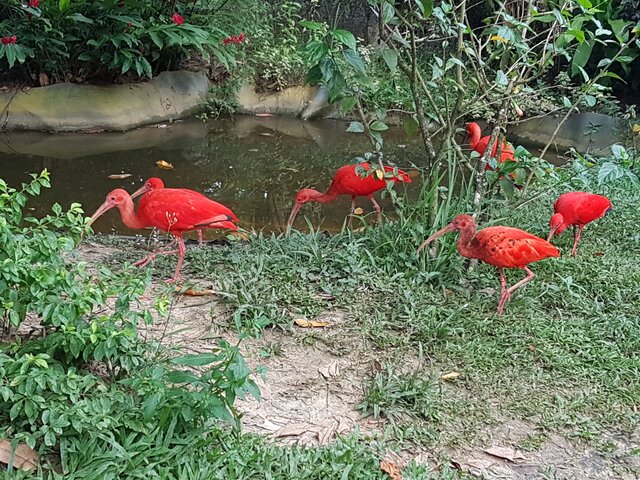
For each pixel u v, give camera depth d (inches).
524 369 133.8
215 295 155.6
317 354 136.2
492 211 195.6
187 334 139.2
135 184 277.1
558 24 188.4
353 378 129.3
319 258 169.0
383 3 156.9
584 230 204.1
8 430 94.2
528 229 199.5
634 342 142.9
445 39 175.6
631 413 122.5
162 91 381.4
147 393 100.6
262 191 278.2
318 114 404.5
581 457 112.1
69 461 94.7
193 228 162.4
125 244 195.6
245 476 97.4
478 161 188.9
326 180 294.5
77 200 255.0
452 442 113.0
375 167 178.4
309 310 149.4
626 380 132.3
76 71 363.9
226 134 367.2
